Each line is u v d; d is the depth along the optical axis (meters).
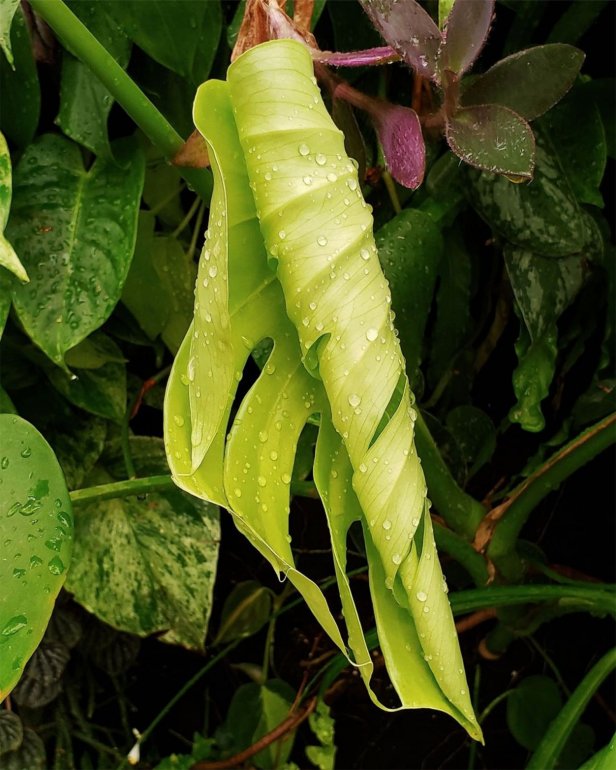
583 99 0.87
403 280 0.82
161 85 0.84
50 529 0.65
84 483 0.92
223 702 1.10
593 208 0.91
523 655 1.08
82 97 0.79
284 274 0.58
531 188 0.85
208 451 0.61
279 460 0.63
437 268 0.87
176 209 0.91
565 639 1.08
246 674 1.09
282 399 0.63
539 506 1.08
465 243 0.96
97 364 0.88
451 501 0.88
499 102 0.68
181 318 0.90
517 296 0.86
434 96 0.78
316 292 0.58
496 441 1.02
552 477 0.86
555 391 1.02
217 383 0.58
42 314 0.76
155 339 0.92
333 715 1.08
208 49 0.78
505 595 0.85
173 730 1.08
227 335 0.57
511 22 0.92
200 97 0.58
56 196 0.80
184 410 0.62
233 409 1.00
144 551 0.89
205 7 0.76
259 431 0.62
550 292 0.87
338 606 1.09
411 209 0.84
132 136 0.82
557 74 0.67
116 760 1.00
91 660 1.02
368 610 1.10
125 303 0.87
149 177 0.88
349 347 0.58
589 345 1.00
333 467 0.63
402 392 0.60
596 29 0.95
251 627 1.06
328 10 0.84
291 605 1.04
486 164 0.65
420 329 0.83
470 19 0.65
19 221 0.79
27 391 0.90
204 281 0.59
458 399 1.02
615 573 1.10
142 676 1.07
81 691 1.03
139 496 0.90
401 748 1.09
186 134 0.85
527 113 0.68
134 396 0.95
